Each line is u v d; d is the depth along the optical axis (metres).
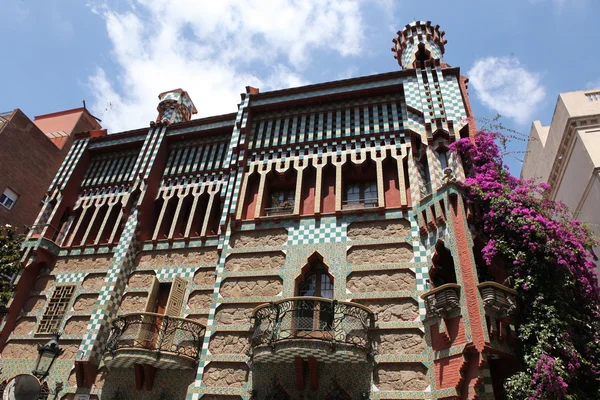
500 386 12.71
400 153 18.28
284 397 14.08
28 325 19.44
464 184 15.43
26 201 30.22
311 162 19.19
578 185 19.17
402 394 13.29
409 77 19.81
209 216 20.05
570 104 19.88
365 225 17.05
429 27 23.05
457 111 18.08
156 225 20.64
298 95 20.92
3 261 19.67
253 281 16.75
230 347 15.61
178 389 15.80
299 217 17.81
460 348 12.72
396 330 14.43
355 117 19.86
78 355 17.16
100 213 22.52
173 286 17.53
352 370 14.07
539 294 12.91
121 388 16.44
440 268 15.25
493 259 14.66
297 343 13.37
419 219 16.30
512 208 14.52
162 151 22.80
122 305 18.72
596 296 13.37
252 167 19.78
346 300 15.35
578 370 12.05
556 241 13.52
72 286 19.94
